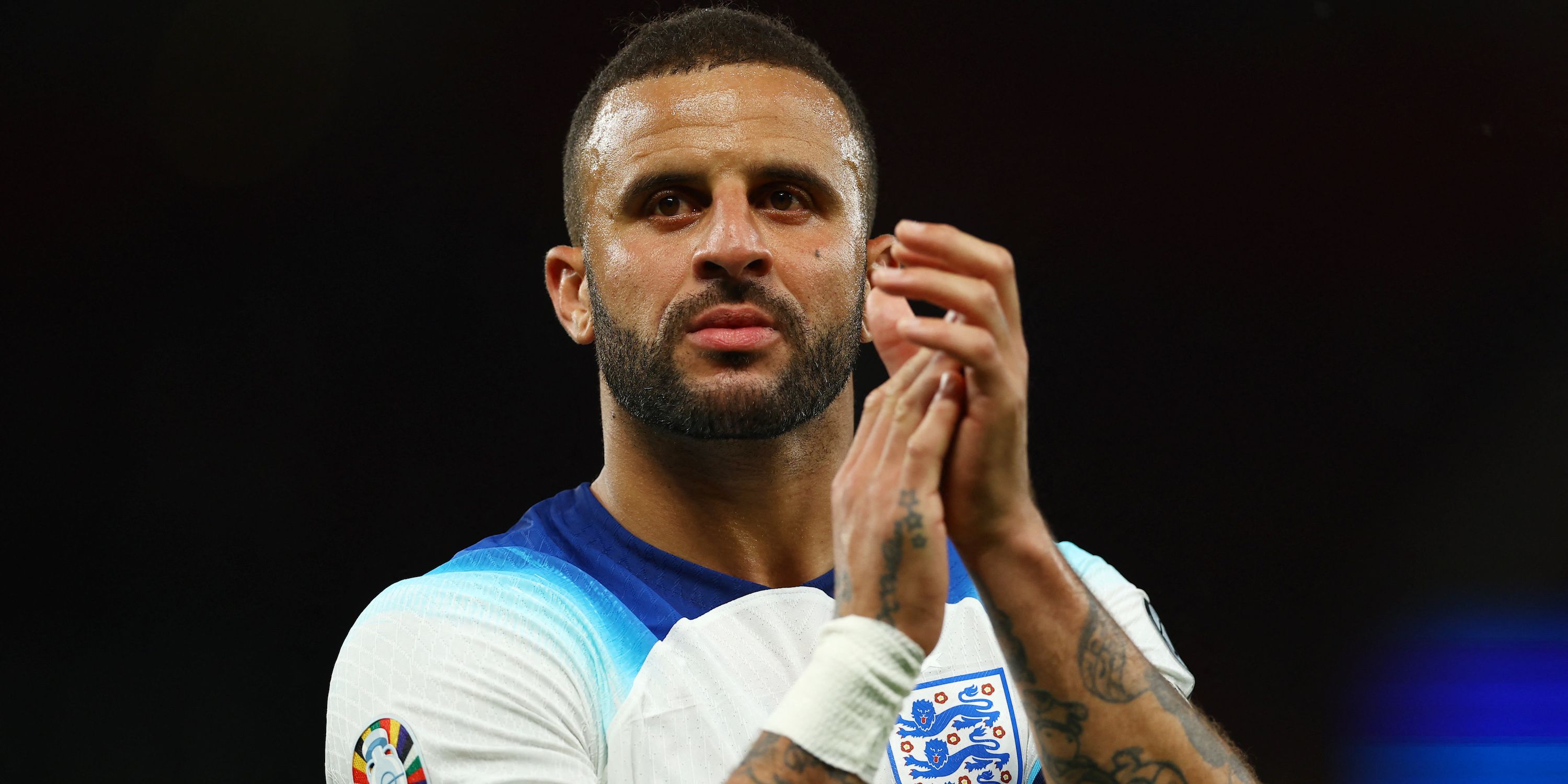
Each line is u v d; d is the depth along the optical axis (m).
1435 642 21.30
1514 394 21.86
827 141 7.75
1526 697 20.69
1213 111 22.19
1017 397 5.77
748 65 7.74
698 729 7.25
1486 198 22.12
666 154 7.49
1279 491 21.70
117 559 20.02
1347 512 21.72
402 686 7.31
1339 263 22.22
